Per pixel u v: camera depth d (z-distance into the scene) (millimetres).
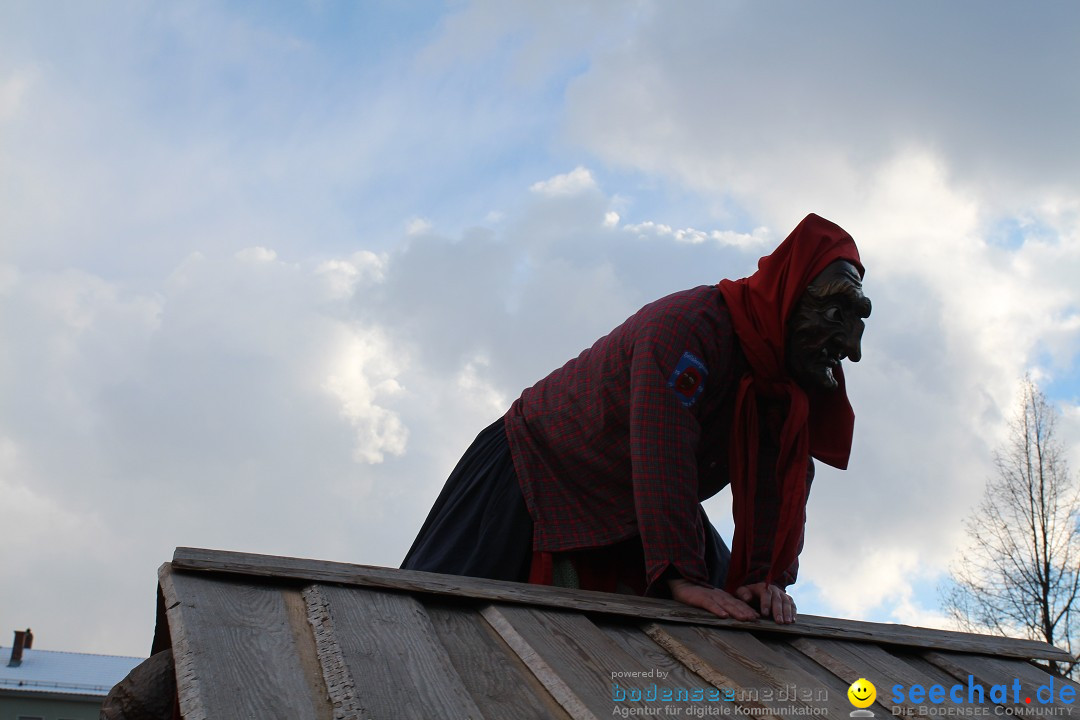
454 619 2164
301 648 1862
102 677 24562
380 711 1703
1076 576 11727
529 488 3320
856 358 3207
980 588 12062
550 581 3225
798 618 2807
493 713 1859
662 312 3090
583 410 3240
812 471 3418
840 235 3217
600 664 2121
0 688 22672
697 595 2711
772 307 3141
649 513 2852
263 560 2057
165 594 1906
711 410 3209
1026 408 12633
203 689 1656
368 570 2176
